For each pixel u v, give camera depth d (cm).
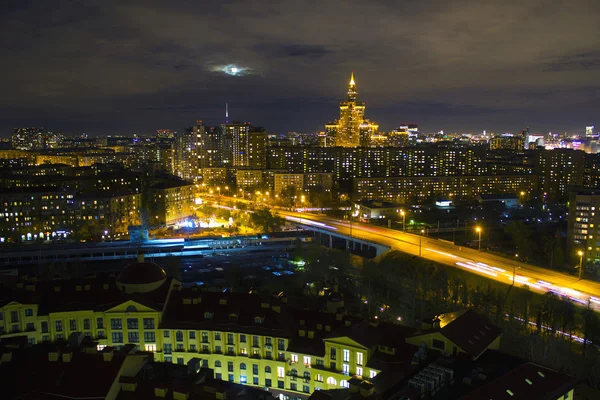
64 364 10100
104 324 14900
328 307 15912
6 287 15350
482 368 11019
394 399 9706
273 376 14312
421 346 11988
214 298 15838
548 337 17638
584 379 15875
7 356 10344
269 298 15938
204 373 10694
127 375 10275
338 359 13312
